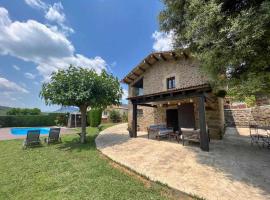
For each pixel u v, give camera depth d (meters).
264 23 3.25
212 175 4.44
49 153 7.81
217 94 7.55
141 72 14.53
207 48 4.46
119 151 7.41
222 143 8.45
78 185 4.16
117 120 28.67
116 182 4.27
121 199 3.45
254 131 11.65
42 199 3.59
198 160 5.73
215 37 4.04
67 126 24.48
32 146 9.77
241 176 4.34
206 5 3.95
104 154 7.05
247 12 3.47
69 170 5.31
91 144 9.50
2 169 5.69
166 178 4.33
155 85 13.21
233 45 3.76
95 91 9.66
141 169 5.02
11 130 20.19
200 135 7.17
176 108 11.73
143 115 14.35
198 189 3.69
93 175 4.78
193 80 10.71
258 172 4.58
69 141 10.95
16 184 4.44
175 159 5.93
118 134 12.97
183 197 3.48
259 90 4.64
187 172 4.71
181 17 5.75
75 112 24.23
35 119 26.36
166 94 8.58
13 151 8.55
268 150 6.97
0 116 24.17
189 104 10.87
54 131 10.73
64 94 8.82
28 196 3.77
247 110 13.64
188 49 6.13
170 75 12.19
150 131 10.98
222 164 5.26
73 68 9.70
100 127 14.50
